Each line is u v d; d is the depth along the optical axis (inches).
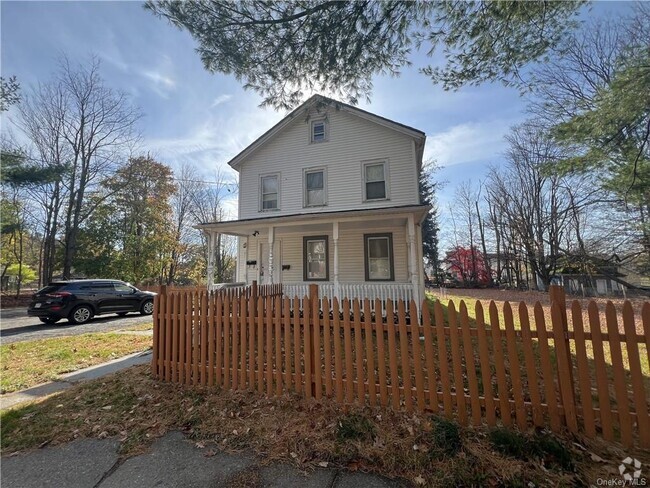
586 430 98.0
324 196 464.4
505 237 1030.4
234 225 396.2
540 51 169.0
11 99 418.9
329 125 474.6
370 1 150.8
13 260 964.0
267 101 196.5
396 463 90.0
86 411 132.3
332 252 452.4
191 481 87.5
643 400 93.7
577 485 79.5
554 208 808.3
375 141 453.4
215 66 175.9
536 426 102.5
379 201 439.8
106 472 93.1
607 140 291.6
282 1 151.0
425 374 168.9
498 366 106.6
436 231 1251.8
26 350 258.4
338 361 127.0
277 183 490.9
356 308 126.0
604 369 97.5
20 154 485.4
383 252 434.9
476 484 80.7
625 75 244.8
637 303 516.7
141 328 370.9
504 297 744.3
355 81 187.5
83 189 807.7
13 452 104.7
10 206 761.0
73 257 840.9
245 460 95.9
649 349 93.0
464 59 174.6
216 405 130.3
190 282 1145.4
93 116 812.6
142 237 914.7
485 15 152.7
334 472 88.7
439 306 115.4
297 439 103.7
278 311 140.7
